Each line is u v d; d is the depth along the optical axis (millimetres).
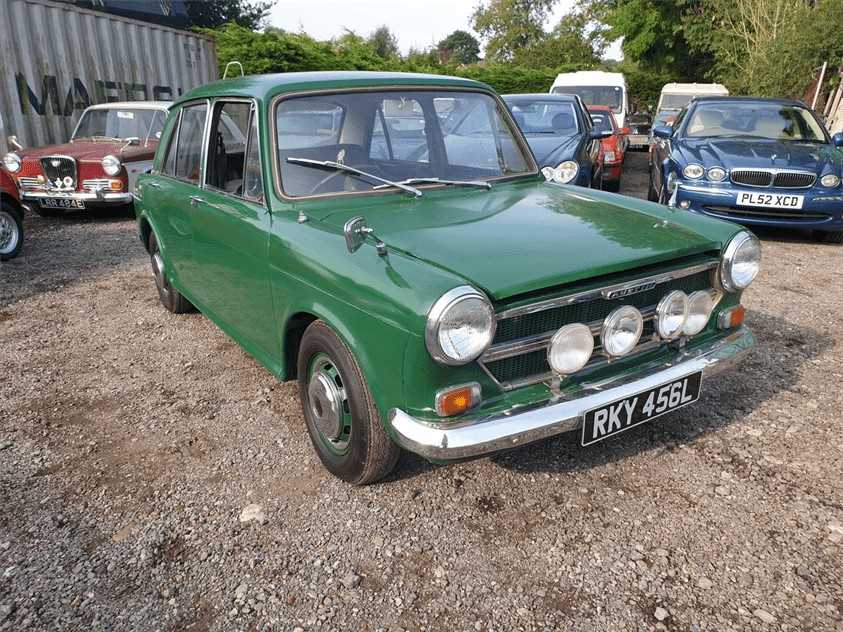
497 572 2377
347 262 2479
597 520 2645
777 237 7609
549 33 51219
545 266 2367
